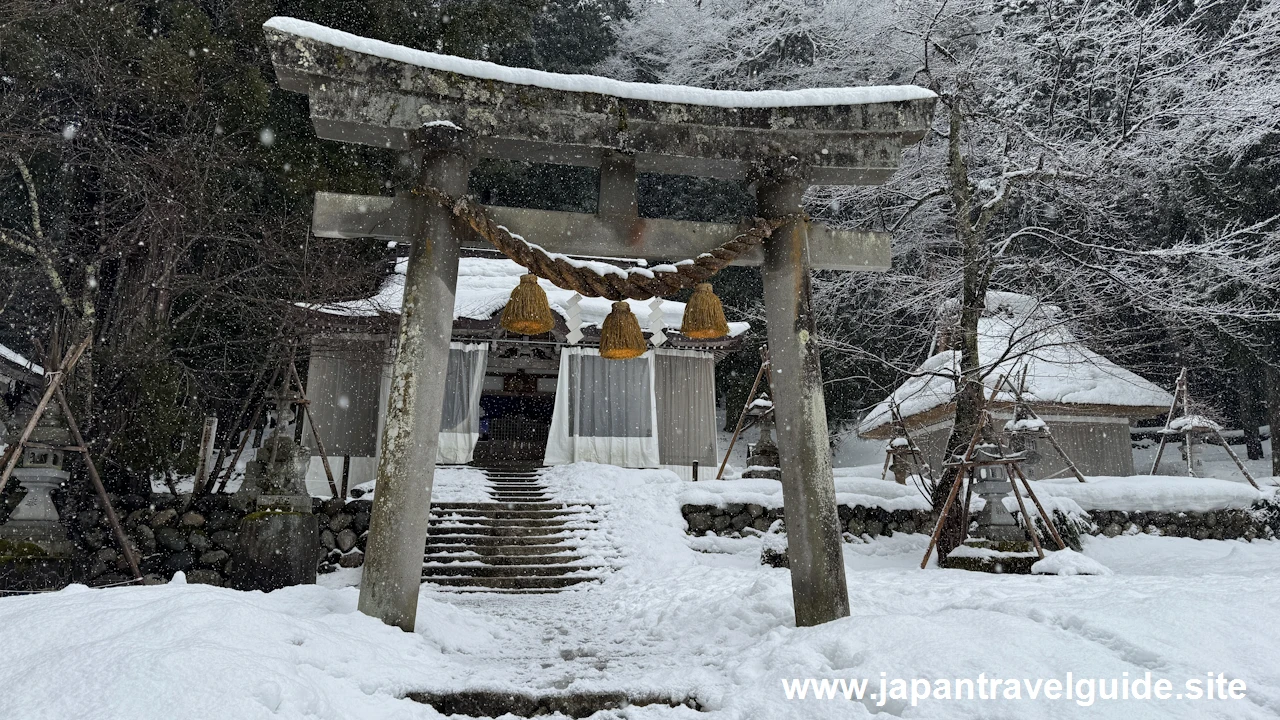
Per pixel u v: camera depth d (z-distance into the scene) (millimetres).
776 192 5293
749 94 5160
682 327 5262
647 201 29547
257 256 15414
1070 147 14297
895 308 15102
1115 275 13750
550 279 4984
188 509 11258
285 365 13211
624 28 30703
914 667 3219
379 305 15172
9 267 13578
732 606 5727
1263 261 14250
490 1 17969
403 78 4805
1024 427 12273
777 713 3002
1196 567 10031
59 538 8578
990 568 9492
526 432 19547
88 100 13570
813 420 4895
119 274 13156
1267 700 2791
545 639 5656
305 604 4805
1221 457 25234
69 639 3178
